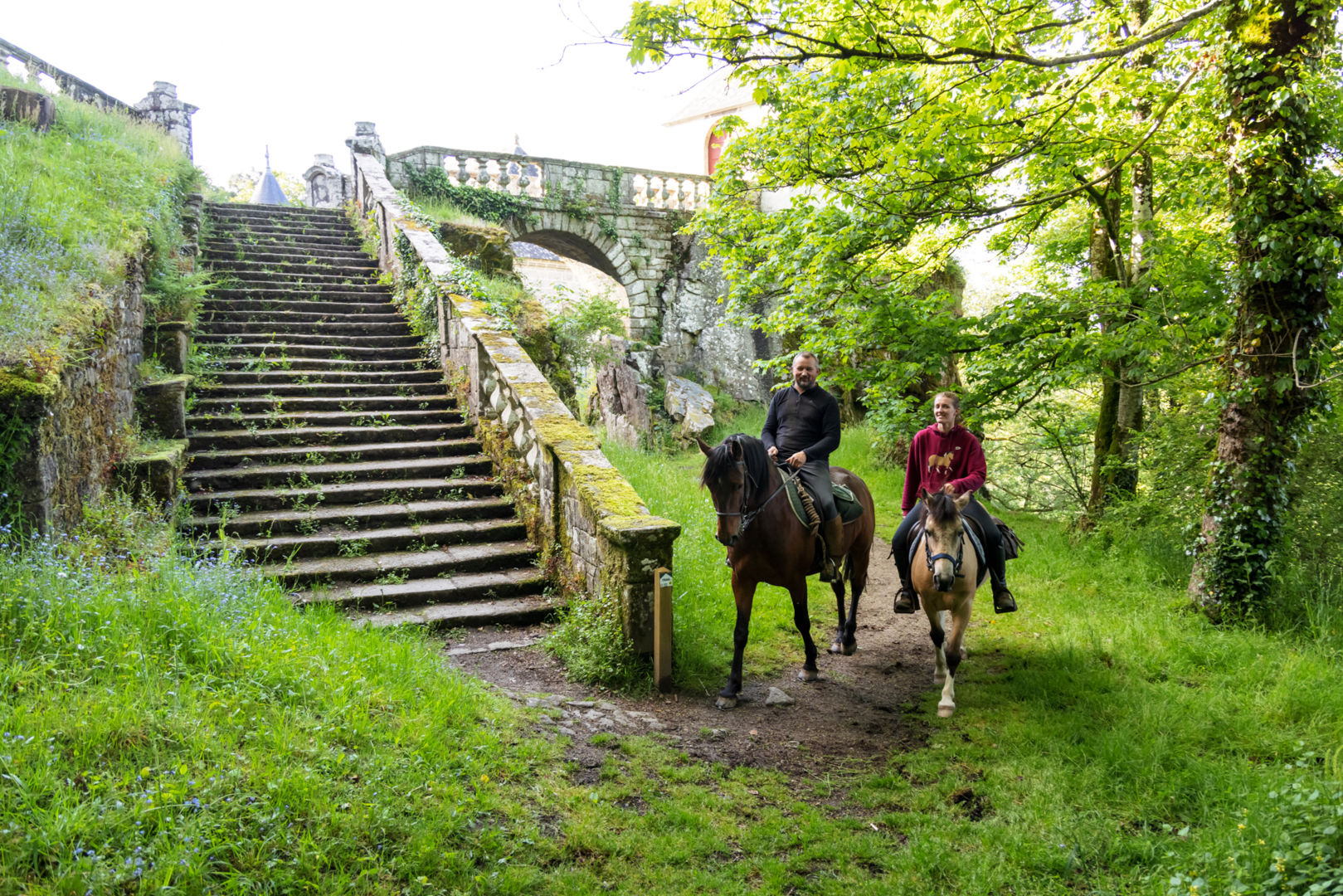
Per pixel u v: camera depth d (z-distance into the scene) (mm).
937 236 10945
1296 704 5297
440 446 9906
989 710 5797
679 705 5996
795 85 9070
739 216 11766
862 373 10430
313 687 4461
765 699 6184
